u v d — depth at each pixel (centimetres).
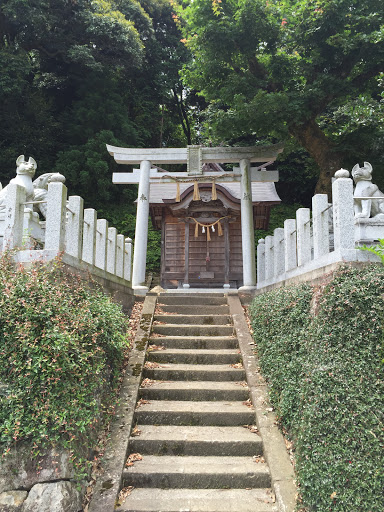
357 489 323
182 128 2859
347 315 390
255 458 420
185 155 1054
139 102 2412
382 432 337
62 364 371
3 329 377
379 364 365
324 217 522
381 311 376
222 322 736
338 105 1257
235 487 388
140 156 1058
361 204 522
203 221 1389
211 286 1405
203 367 582
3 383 362
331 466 334
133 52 1986
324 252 514
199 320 736
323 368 373
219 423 474
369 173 585
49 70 2150
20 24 1797
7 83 1719
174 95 2691
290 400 420
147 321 706
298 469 364
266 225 1517
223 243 1419
